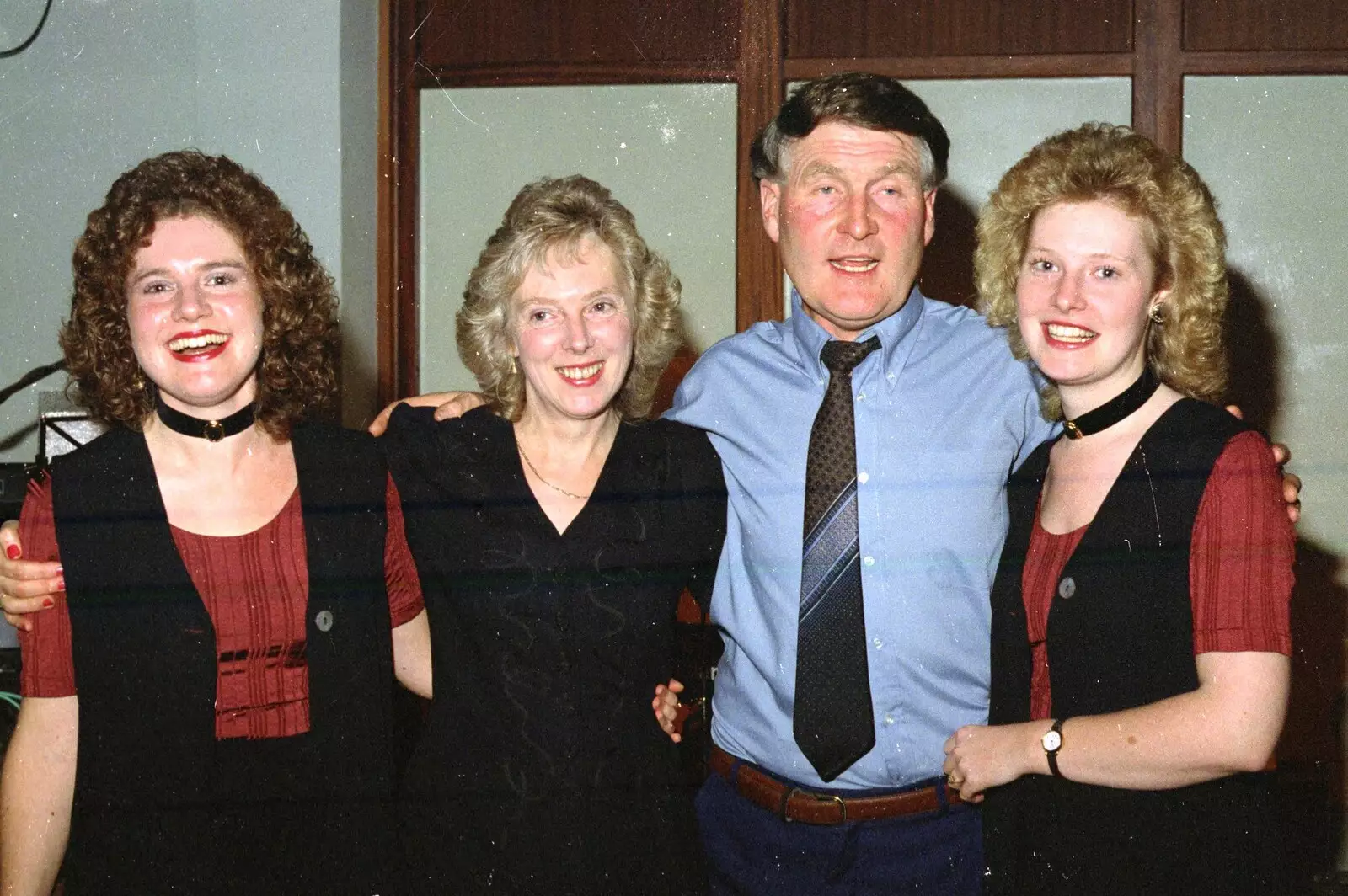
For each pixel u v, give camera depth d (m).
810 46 3.25
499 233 1.70
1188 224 1.57
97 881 1.54
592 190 1.70
